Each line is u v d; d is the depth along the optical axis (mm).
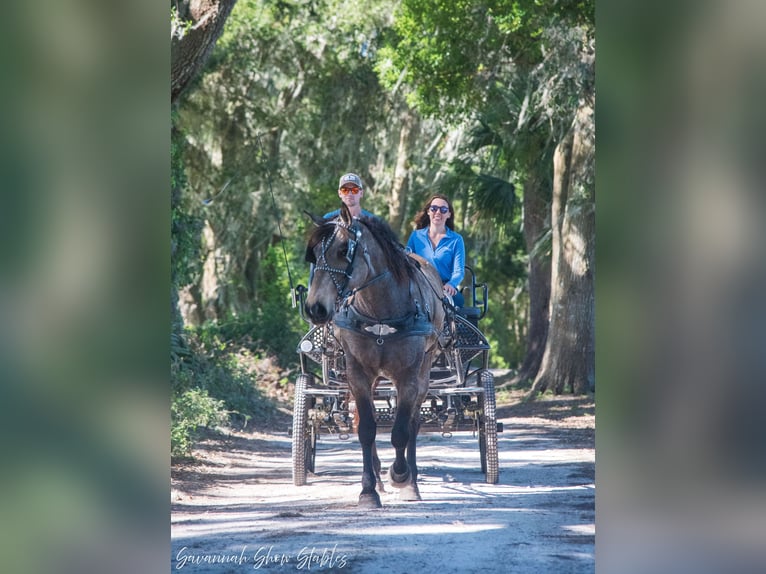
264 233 32812
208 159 31109
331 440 16672
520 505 9961
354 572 7402
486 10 22359
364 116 32469
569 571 7309
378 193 34844
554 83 22453
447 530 8727
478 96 24547
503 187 28141
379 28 31141
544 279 29562
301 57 31672
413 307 9711
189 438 14289
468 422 11695
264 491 11281
